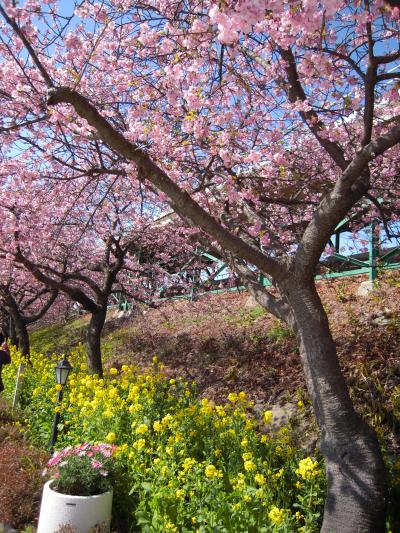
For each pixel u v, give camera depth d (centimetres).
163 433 499
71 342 1797
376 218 871
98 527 398
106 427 561
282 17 364
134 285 1261
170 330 1325
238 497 389
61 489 421
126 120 646
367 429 394
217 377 898
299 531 376
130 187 852
